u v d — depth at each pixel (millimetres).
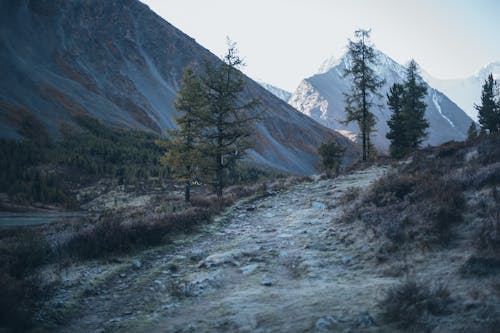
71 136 103000
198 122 23625
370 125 34188
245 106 23406
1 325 5344
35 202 57312
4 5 171875
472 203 7852
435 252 6512
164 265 9023
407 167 16812
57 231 13164
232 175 56469
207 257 9266
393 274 6254
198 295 6719
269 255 8844
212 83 23281
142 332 5352
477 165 11383
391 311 4562
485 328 3918
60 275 7898
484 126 48844
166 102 197750
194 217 13961
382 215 8867
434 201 8336
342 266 7309
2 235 13859
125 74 193875
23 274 7535
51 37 177500
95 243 9766
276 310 5387
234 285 7051
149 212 16109
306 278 6871
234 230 13234
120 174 75750
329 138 34938
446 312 4387
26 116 100250
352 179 21844
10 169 66625
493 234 5895
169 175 75562
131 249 10156
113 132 115500
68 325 5844
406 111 40625
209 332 5000
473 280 5156
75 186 70562
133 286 7633
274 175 93125
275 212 16078
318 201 15969
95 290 7406
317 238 9797
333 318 4742
